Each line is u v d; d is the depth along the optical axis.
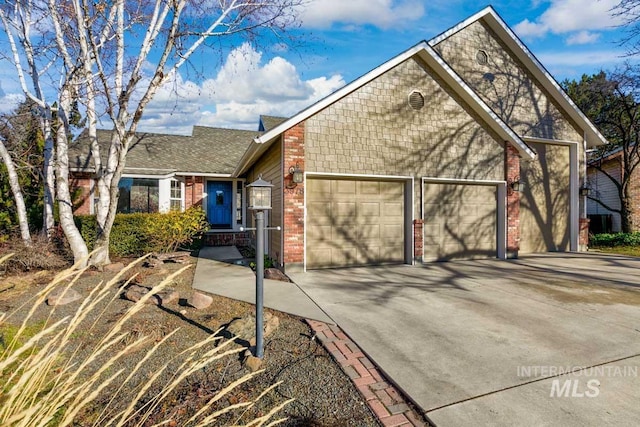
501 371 3.50
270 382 3.33
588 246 13.97
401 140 8.99
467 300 5.92
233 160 15.63
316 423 2.75
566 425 2.69
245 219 14.99
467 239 10.01
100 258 8.40
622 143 16.00
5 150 8.59
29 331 4.36
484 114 9.67
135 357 3.85
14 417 1.55
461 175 9.61
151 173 12.92
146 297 1.86
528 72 12.48
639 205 15.88
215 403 3.01
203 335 4.44
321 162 8.29
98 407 2.90
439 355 3.86
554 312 5.27
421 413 2.86
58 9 8.03
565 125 12.77
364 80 8.46
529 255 11.20
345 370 3.55
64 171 8.42
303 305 5.65
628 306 5.56
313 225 8.58
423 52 9.00
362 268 8.73
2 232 9.01
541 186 12.47
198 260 10.38
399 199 9.34
